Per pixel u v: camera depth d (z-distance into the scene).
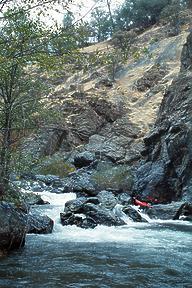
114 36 52.19
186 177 22.61
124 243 12.73
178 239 13.58
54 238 13.23
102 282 8.34
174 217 18.58
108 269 9.38
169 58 61.16
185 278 8.74
